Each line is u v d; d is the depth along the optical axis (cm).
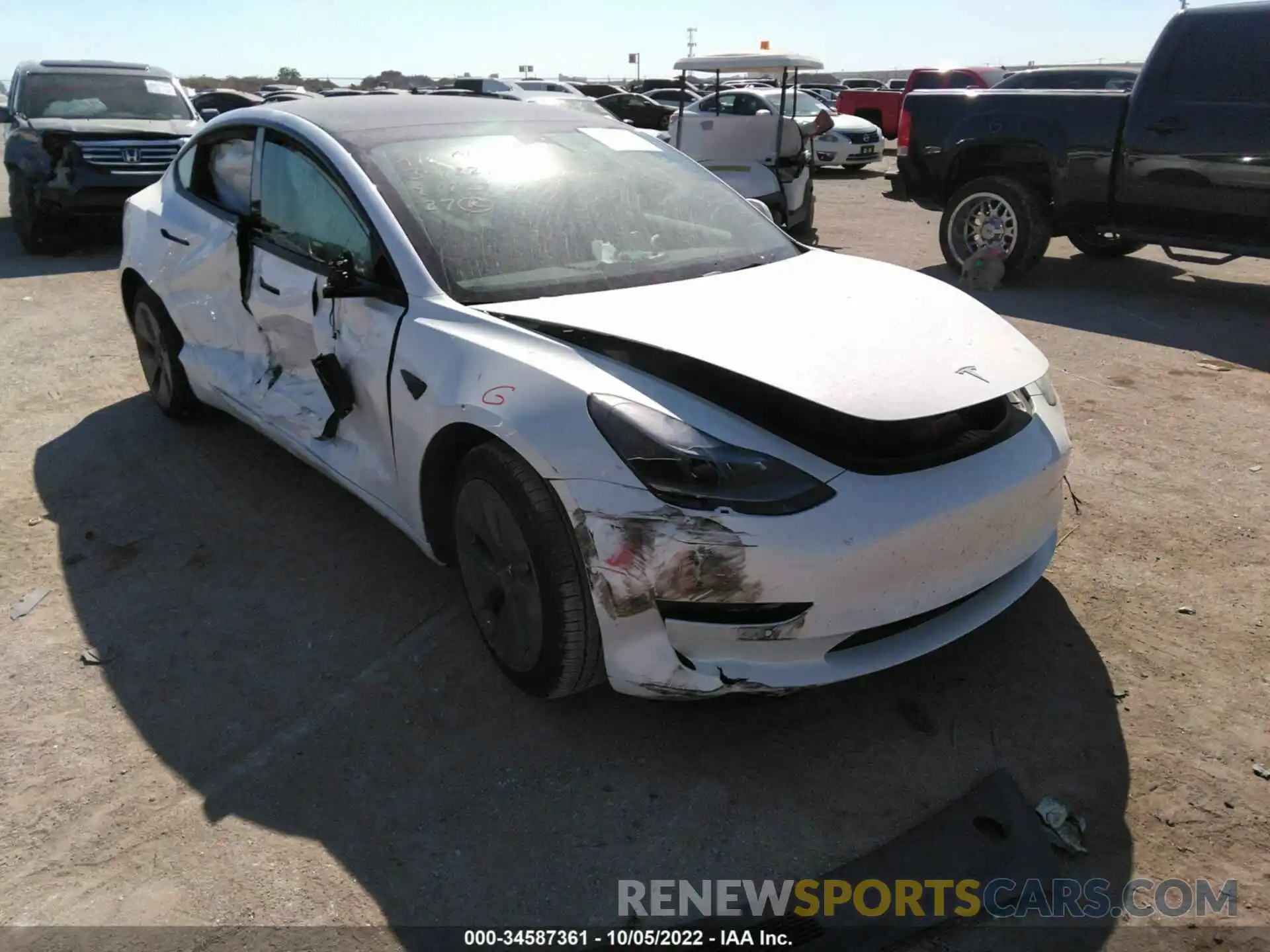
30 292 826
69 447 489
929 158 829
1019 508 274
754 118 964
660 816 252
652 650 252
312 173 361
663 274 330
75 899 230
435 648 322
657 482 242
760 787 261
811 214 1024
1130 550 371
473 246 321
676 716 289
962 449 266
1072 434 482
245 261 400
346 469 349
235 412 430
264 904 228
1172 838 240
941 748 272
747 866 237
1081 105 730
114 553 388
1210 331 656
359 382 330
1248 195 662
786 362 259
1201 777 258
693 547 239
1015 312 716
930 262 897
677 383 260
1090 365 589
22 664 318
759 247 367
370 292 317
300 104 406
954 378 263
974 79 2061
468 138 369
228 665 317
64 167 942
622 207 359
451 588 357
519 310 294
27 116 988
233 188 425
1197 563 361
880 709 289
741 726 284
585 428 252
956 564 261
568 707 294
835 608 245
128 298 516
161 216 473
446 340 293
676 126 1005
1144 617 328
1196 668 302
